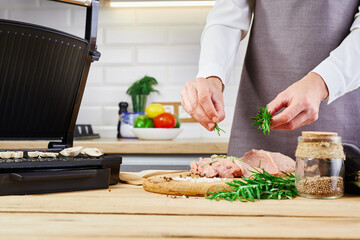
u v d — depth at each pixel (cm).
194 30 259
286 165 119
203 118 106
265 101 148
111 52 262
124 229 66
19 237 62
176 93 261
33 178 95
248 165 116
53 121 132
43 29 117
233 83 257
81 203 86
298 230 66
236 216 75
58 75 126
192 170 119
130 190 103
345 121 141
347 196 94
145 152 200
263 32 147
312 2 139
